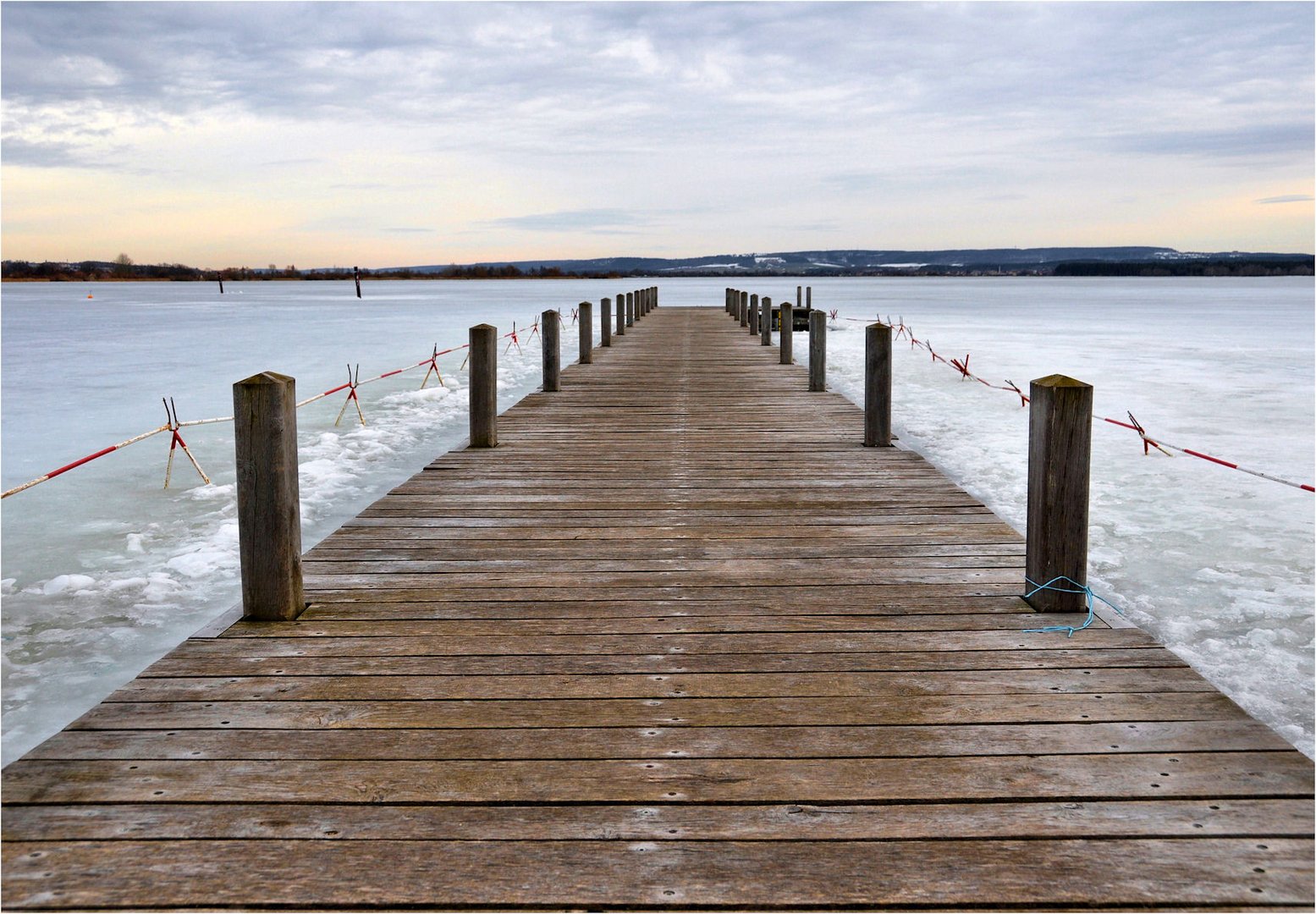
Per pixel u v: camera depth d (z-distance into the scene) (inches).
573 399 403.2
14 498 277.4
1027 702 113.5
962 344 847.7
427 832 86.9
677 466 261.6
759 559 172.9
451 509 211.9
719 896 78.2
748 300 922.1
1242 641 165.8
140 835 86.2
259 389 135.0
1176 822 88.0
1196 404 468.1
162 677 120.7
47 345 895.1
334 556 175.0
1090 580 199.9
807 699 114.8
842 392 503.8
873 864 82.3
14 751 132.0
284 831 87.0
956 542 184.2
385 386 553.6
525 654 128.7
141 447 363.6
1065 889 78.8
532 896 78.0
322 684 119.0
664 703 113.7
